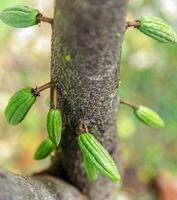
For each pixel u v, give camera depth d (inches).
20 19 23.0
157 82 53.6
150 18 23.4
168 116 52.2
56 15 20.6
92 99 23.5
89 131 25.6
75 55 21.4
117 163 30.3
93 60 21.6
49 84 23.5
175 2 56.2
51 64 23.2
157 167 52.8
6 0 49.3
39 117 53.3
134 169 52.9
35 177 27.5
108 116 25.1
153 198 53.1
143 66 54.0
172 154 53.0
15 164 52.7
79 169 28.9
